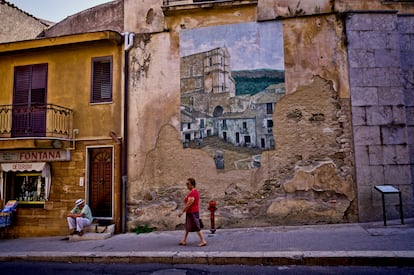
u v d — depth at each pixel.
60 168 10.94
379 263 6.10
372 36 9.82
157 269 6.66
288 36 10.08
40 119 11.11
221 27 10.41
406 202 9.21
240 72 10.12
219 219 9.72
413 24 10.29
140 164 10.42
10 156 11.10
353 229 8.41
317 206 9.38
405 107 10.05
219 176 9.91
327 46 9.89
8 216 10.86
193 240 8.39
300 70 9.90
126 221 10.24
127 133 10.59
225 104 10.12
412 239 7.06
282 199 9.53
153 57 10.77
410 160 9.83
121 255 7.41
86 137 10.88
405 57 10.21
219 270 6.36
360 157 9.38
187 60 10.52
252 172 9.75
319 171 9.48
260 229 9.22
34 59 11.66
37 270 7.15
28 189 11.40
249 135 9.89
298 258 6.42
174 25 10.73
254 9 10.30
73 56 11.38
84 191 10.64
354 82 9.66
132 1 11.16
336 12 9.95
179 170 10.16
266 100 9.91
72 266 7.34
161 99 10.55
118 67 10.98
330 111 9.65
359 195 9.25
